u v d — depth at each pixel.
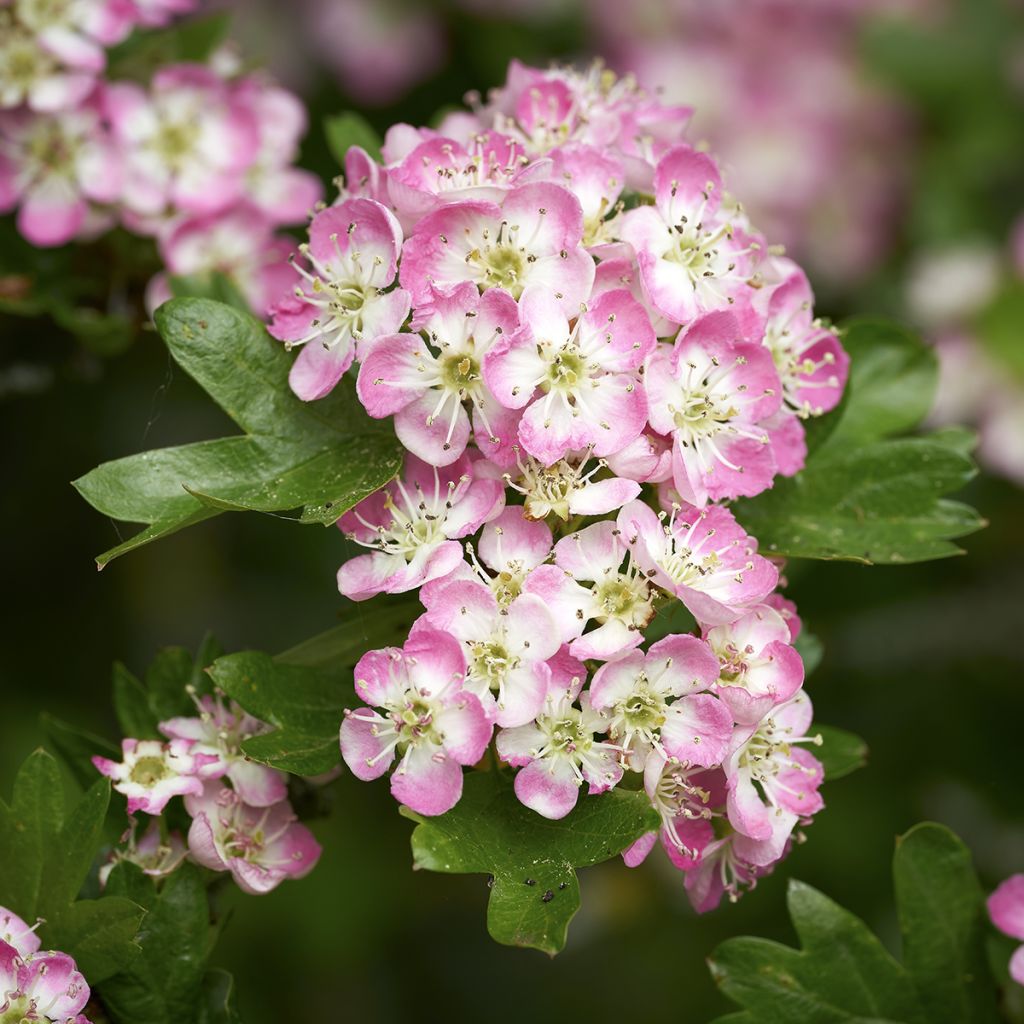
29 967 0.52
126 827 0.54
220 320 0.53
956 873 0.54
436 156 0.53
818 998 0.53
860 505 0.55
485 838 0.51
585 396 0.52
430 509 0.52
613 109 0.55
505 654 0.51
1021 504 0.64
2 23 0.57
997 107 0.64
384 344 0.52
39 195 0.58
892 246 0.65
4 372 0.59
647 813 0.51
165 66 0.58
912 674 0.64
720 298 0.53
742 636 0.52
